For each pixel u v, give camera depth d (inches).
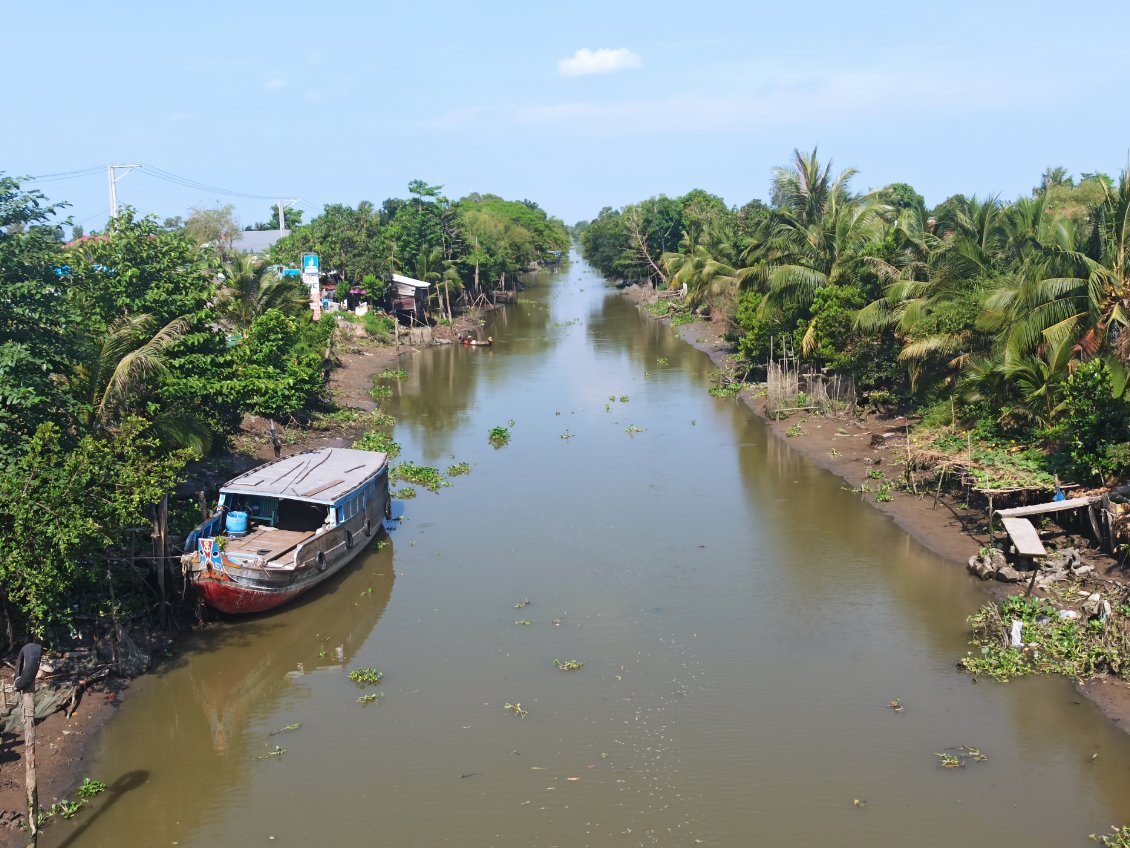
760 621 930.1
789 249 1943.9
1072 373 1132.5
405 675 843.4
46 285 871.7
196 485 1227.2
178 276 1193.4
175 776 699.4
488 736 743.1
